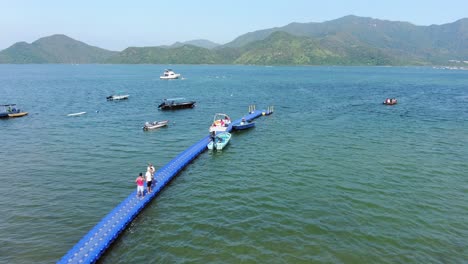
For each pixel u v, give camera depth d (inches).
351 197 1120.2
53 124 2349.9
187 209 1048.2
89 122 2436.0
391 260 780.0
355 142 1845.5
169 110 3080.7
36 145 1771.7
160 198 1135.6
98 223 918.4
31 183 1234.0
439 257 792.9
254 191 1178.6
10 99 3804.1
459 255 801.6
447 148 1713.8
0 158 1534.2
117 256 807.1
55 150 1674.5
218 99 4010.8
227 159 1566.2
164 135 2047.2
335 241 855.7
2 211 1011.3
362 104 3496.6
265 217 984.9
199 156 1625.2
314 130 2190.0
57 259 781.9
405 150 1675.7
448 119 2561.5
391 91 5007.4
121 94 4468.5
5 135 2005.4
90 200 1097.4
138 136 2007.9
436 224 944.3
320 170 1386.6
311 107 3297.2
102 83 6574.8
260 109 3171.8
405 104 3469.5
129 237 890.1
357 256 792.9
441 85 6181.1
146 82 6958.7
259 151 1692.9
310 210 1027.3
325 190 1179.9
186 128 2276.1
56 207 1043.3
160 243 857.5
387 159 1526.8
